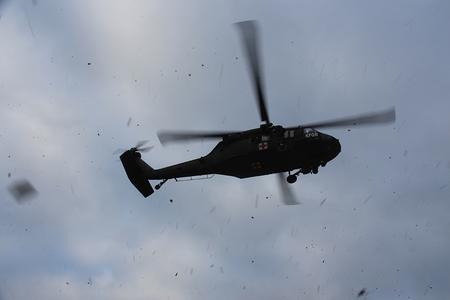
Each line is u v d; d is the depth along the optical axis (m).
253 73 33.09
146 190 42.88
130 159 43.00
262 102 34.34
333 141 34.84
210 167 36.34
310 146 34.16
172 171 37.88
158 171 38.44
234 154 35.31
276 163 34.69
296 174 35.31
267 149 34.50
